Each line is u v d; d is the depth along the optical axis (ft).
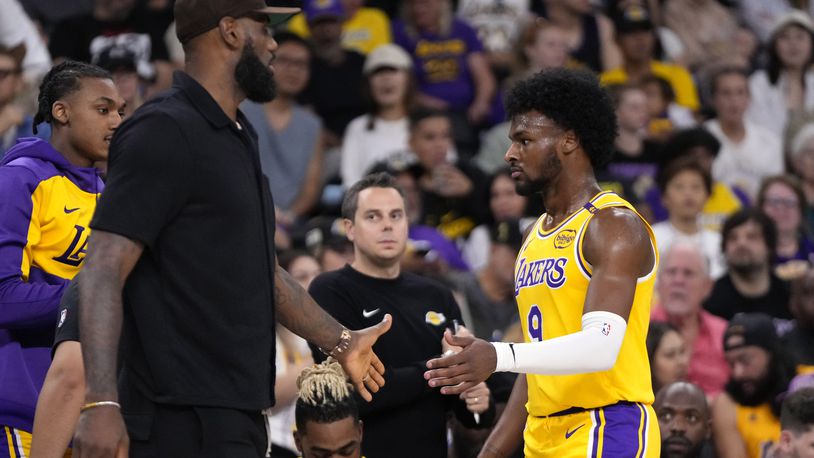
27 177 30.99
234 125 25.16
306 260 46.01
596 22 74.28
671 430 38.86
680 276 49.06
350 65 68.39
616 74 72.02
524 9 76.38
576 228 27.96
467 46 71.10
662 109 70.23
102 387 22.44
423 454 34.58
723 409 44.09
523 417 30.83
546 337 28.53
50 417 28.48
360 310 34.94
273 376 25.66
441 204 59.31
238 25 25.16
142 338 24.38
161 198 23.86
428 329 35.29
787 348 46.47
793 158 68.39
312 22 67.92
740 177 68.13
